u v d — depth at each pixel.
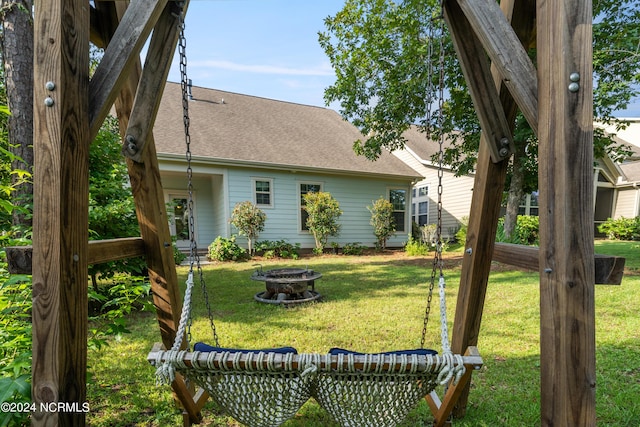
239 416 1.33
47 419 1.00
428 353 1.20
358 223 11.12
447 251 10.69
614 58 5.04
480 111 1.39
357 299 4.68
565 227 0.91
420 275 6.46
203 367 1.17
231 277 6.42
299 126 12.23
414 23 5.89
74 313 1.05
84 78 1.06
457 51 1.32
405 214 11.95
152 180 1.67
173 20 1.27
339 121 13.89
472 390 2.22
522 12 1.33
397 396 1.24
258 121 11.45
